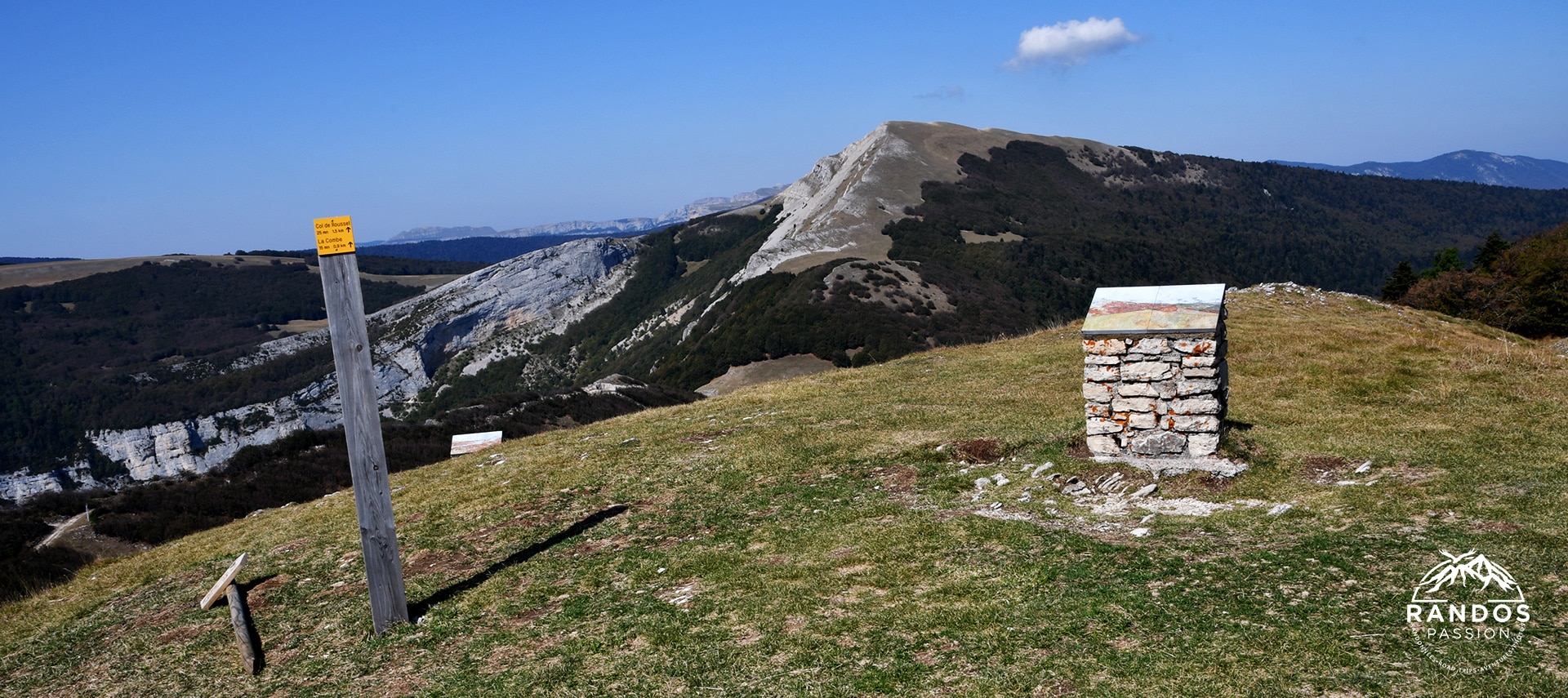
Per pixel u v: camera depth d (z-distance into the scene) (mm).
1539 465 10242
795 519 11391
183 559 15141
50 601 14695
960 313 111125
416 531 13367
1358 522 8891
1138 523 9734
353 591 11289
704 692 6949
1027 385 18859
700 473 14156
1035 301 125938
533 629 8961
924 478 12453
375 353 192625
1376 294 174125
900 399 18703
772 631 7902
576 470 15672
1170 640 6719
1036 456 12594
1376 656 6145
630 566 10500
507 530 12727
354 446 9445
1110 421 11875
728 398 22719
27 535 25250
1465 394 14578
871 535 10195
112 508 26250
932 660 6895
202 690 8969
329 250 9172
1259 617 6926
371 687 8289
